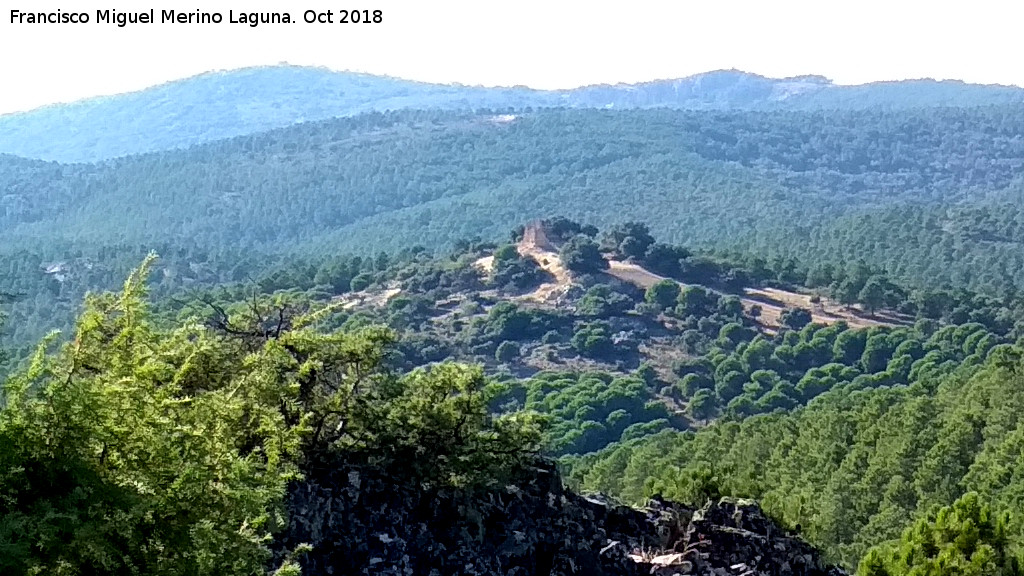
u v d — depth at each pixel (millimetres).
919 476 61438
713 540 31250
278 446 22953
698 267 166125
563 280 156250
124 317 19500
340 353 28047
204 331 26797
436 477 27828
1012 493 51656
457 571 26609
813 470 70312
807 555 32875
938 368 119562
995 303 155875
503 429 29906
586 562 29422
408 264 171250
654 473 75875
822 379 123375
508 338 137875
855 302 158750
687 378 125250
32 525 14148
